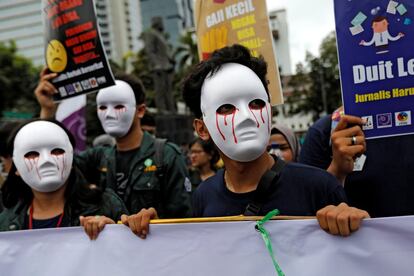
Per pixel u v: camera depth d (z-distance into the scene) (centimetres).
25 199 233
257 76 172
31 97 3069
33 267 197
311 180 167
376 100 183
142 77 2898
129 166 314
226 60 173
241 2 275
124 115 313
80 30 285
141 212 181
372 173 198
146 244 180
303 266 156
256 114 164
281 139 339
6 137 317
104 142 498
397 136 190
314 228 157
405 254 149
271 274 161
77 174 231
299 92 1686
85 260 190
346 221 147
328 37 1587
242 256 166
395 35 180
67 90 296
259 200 169
